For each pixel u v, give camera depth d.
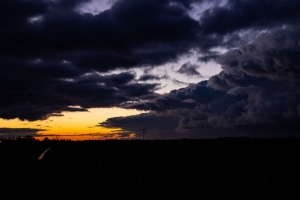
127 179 19.30
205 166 26.17
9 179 19.14
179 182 20.47
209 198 16.66
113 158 25.48
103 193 16.58
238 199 16.36
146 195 16.66
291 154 31.41
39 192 16.42
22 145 43.44
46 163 25.67
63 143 46.06
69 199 15.30
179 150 40.69
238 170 24.14
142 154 30.55
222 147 47.94
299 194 16.86
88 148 35.53
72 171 22.03
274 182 18.64
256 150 39.84
